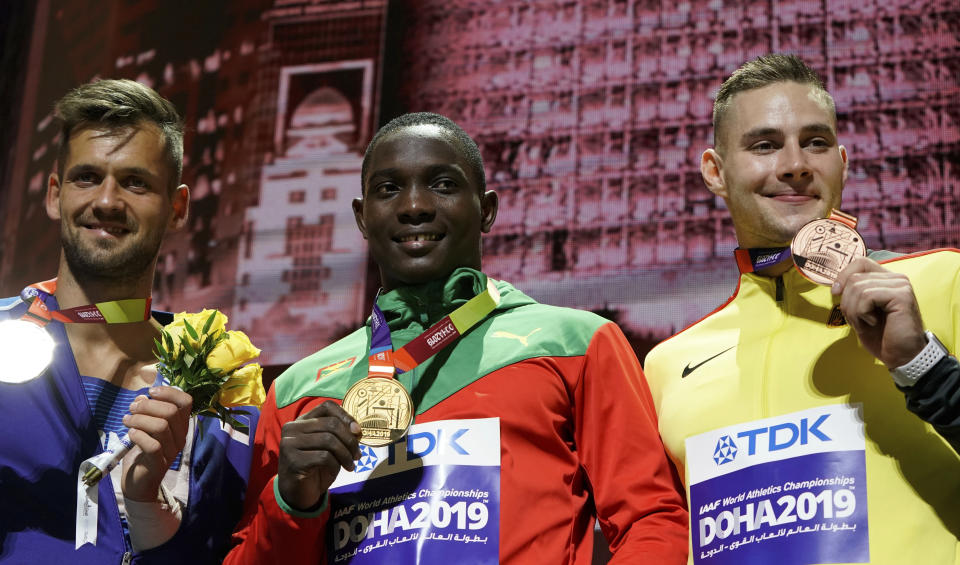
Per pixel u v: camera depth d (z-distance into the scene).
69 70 6.32
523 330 2.39
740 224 2.46
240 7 5.95
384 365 2.36
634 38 5.14
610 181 4.99
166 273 5.62
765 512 2.12
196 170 5.76
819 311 2.32
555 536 2.16
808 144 2.39
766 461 2.17
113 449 2.23
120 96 2.61
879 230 4.54
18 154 6.28
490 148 5.23
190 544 2.43
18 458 2.37
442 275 2.46
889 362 2.00
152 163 2.59
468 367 2.34
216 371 2.40
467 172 2.51
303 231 5.45
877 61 4.71
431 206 2.45
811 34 4.86
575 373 2.32
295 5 5.82
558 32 5.27
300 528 2.18
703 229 4.80
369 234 2.53
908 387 1.99
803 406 2.19
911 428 2.10
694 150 4.91
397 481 2.23
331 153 5.53
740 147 2.42
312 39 5.74
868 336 2.03
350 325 5.23
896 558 1.99
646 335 4.75
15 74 6.50
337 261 5.34
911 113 4.62
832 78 4.77
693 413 2.32
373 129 5.50
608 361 2.34
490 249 5.08
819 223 2.23
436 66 5.45
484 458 2.20
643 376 2.46
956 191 4.48
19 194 6.16
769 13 4.95
